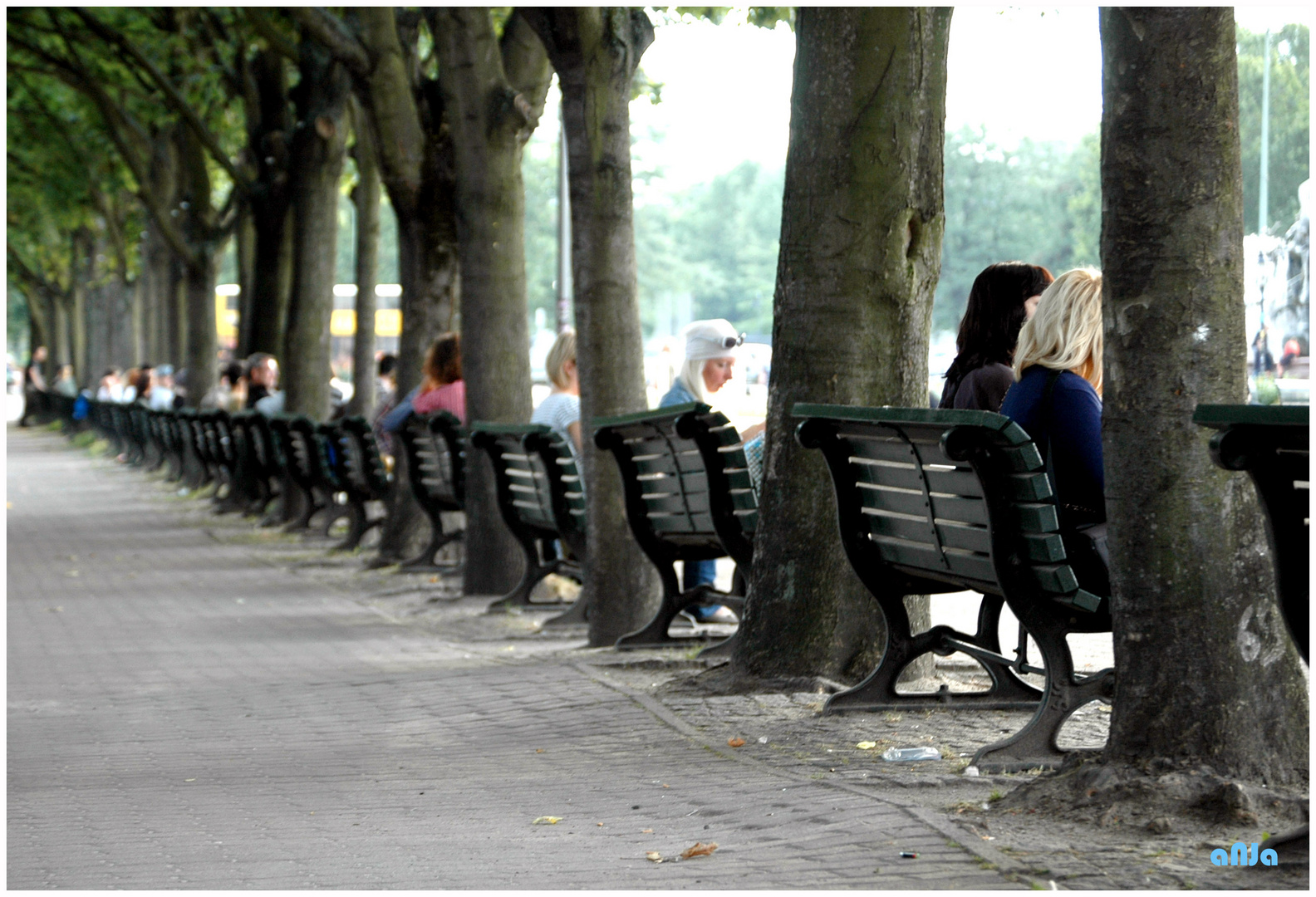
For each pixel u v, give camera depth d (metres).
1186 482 6.50
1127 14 6.43
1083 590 7.48
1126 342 6.56
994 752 7.59
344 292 86.00
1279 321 46.12
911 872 5.67
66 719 10.60
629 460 12.76
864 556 9.01
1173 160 6.42
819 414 8.73
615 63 13.59
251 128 34.16
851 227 10.05
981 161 110.56
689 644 12.86
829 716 9.10
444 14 17.44
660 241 137.62
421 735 9.55
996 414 7.62
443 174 21.84
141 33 34.19
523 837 6.73
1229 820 6.20
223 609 17.25
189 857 6.62
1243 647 6.49
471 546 17.73
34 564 22.66
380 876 6.13
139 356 73.19
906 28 10.00
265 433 28.36
